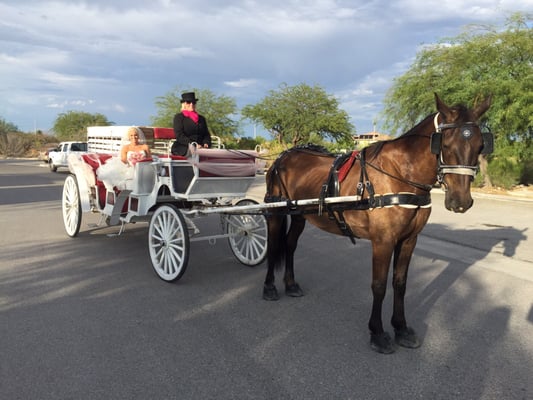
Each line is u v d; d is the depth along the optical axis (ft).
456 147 11.29
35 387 10.66
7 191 53.88
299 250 25.44
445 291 18.31
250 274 20.57
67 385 10.77
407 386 11.09
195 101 22.95
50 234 28.45
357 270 21.35
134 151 21.97
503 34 55.21
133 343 13.12
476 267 21.84
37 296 16.93
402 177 12.71
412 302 17.06
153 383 10.95
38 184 63.46
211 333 13.97
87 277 19.48
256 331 14.21
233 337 13.71
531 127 54.54
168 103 124.26
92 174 25.04
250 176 21.49
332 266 22.06
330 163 15.62
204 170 19.43
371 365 12.11
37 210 38.93
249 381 11.14
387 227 12.71
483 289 18.57
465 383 11.24
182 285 18.78
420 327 14.70
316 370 11.78
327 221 15.31
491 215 37.52
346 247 26.18
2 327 14.03
